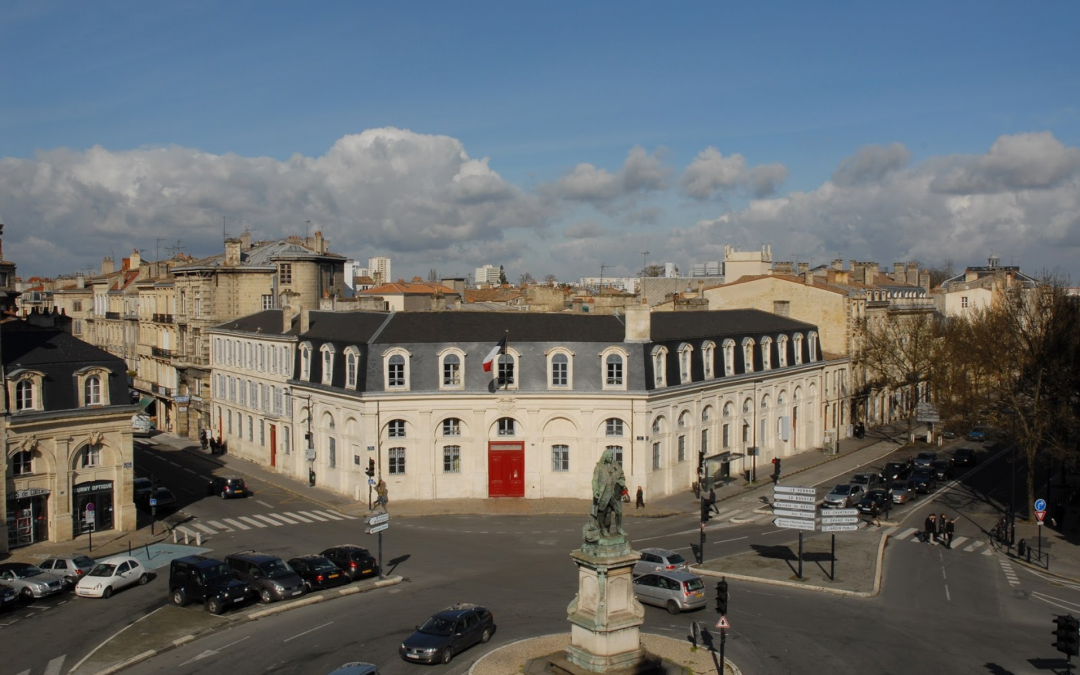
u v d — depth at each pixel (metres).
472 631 35.53
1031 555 51.69
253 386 80.50
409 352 63.31
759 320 82.00
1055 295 65.00
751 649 35.69
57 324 66.88
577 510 61.06
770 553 51.34
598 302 76.00
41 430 51.91
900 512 63.72
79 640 37.25
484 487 64.12
